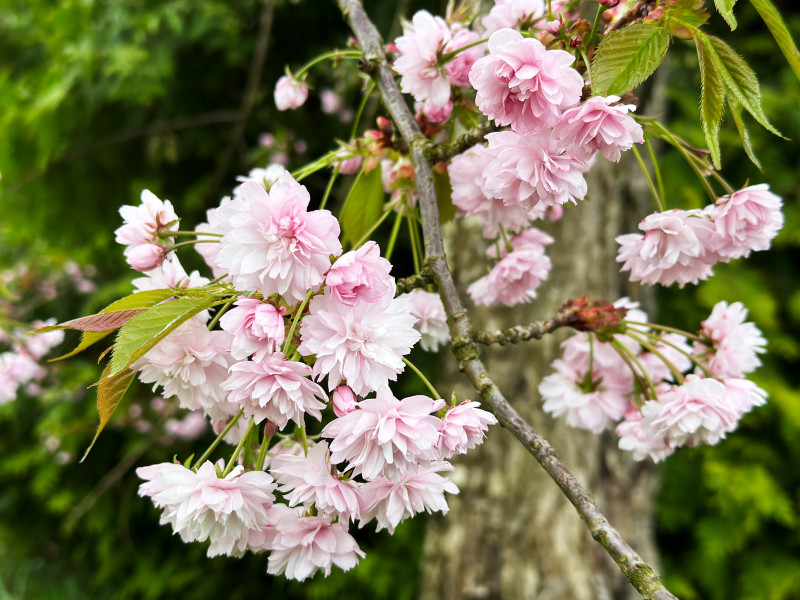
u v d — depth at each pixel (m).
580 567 1.04
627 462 1.10
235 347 0.43
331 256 0.44
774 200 0.50
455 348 0.45
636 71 0.43
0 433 2.04
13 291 1.75
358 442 0.44
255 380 0.43
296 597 1.64
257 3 1.53
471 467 1.11
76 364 1.82
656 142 1.26
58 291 1.87
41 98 1.50
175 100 1.62
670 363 0.52
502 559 1.07
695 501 1.52
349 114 1.53
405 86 0.53
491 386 0.43
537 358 1.09
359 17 0.54
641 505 1.09
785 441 1.50
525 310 1.10
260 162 1.49
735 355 0.54
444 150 0.48
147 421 1.71
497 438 1.10
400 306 0.44
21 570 1.96
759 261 1.68
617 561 0.39
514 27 0.52
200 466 0.46
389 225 1.37
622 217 1.15
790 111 1.61
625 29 0.43
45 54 1.76
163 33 1.53
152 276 0.50
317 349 0.43
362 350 0.43
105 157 1.65
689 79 1.63
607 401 0.56
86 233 1.73
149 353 0.45
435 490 0.46
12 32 1.78
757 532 1.50
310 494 0.45
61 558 2.05
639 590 0.38
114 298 1.54
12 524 2.05
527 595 1.04
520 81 0.43
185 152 1.63
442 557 1.12
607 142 0.44
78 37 1.52
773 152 1.63
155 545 1.81
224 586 1.69
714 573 1.46
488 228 0.55
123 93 1.49
